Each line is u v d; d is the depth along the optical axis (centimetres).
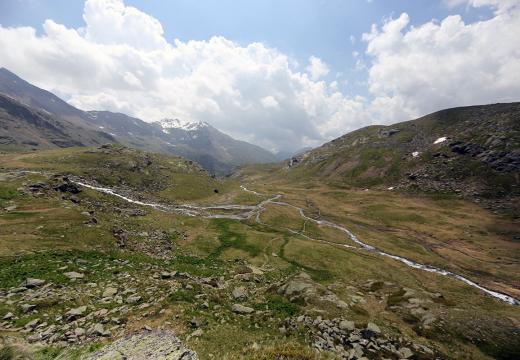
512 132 18725
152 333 2317
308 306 3619
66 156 15200
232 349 2420
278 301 3750
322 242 9619
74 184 9569
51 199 7788
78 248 5062
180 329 2650
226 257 7044
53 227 5747
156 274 4259
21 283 3394
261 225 11006
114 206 9619
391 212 14025
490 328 3778
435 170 19450
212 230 9312
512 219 12675
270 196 17512
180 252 6856
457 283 6925
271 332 2909
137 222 8369
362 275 6662
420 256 8981
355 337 2975
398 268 7462
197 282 4131
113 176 13962
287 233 9962
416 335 3331
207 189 16988
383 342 2959
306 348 2417
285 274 6081
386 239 10531
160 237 7544
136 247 6284
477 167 17762
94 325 2619
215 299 3475
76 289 3400
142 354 1964
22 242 4753
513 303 6419
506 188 15450
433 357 2878
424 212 13862
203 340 2505
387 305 4088
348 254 7875
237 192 18125
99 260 4694
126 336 2359
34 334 2417
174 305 3072
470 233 11231
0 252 4203
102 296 3303
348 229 11594
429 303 4197
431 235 11225
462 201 15412
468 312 4175
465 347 3288
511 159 16812
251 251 7588
